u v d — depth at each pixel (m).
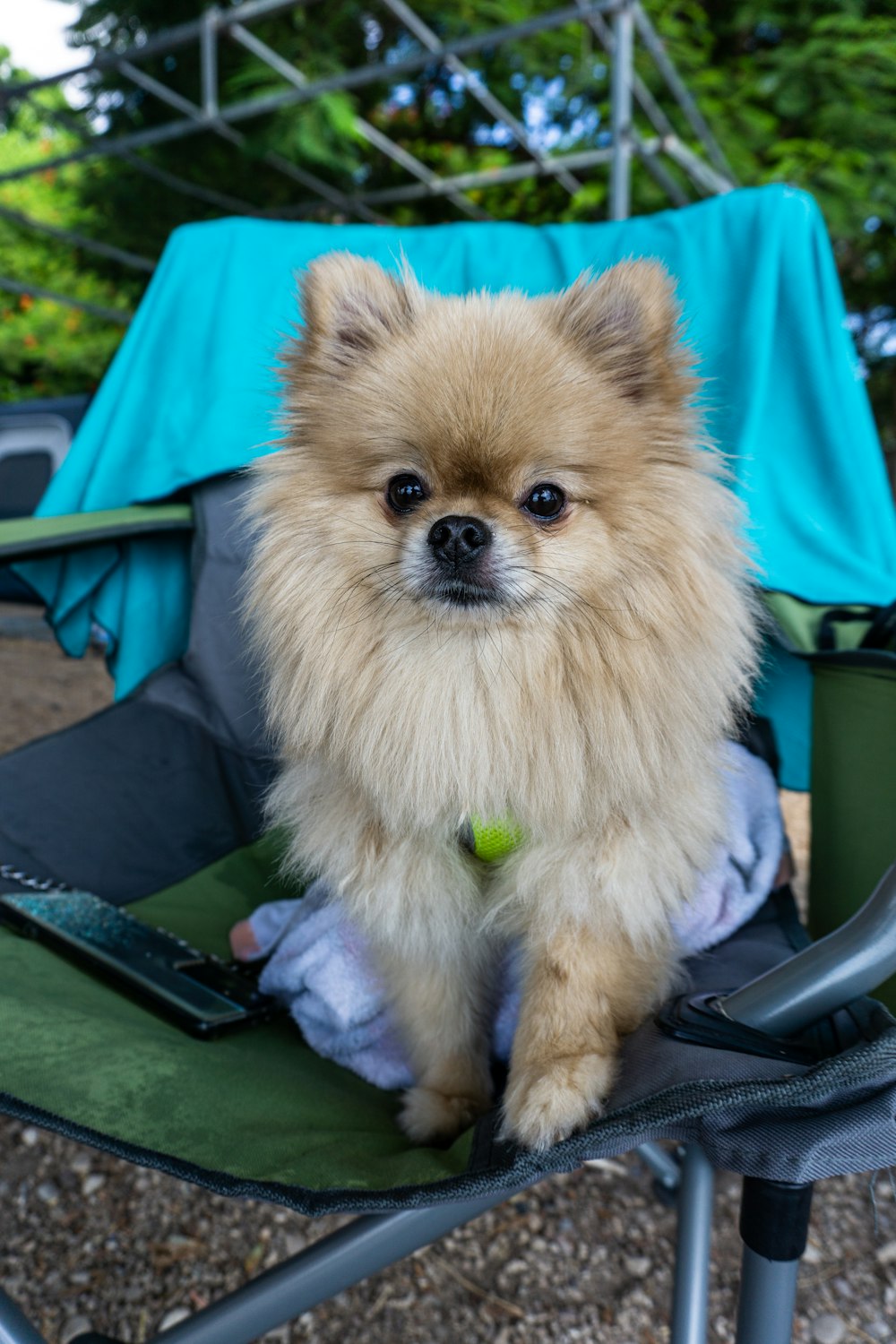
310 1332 0.49
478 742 0.40
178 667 0.62
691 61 1.90
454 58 1.41
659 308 0.42
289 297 0.68
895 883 0.34
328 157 1.81
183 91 2.11
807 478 0.59
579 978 0.40
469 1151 0.36
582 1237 0.54
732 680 0.42
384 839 0.42
